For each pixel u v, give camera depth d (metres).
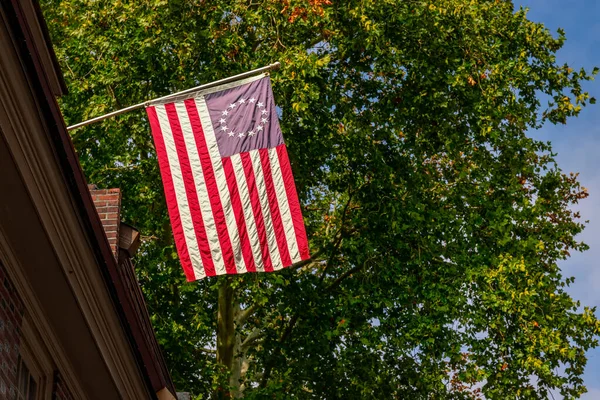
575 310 29.03
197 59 28.77
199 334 29.66
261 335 31.55
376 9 28.94
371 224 29.78
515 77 30.50
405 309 29.42
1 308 9.86
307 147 29.08
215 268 16.19
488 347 28.98
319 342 28.77
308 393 29.08
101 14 28.97
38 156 9.93
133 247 16.86
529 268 29.33
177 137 16.50
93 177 29.56
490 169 30.97
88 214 11.01
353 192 30.23
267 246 16.25
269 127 16.61
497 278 28.53
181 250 16.19
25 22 8.94
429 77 29.53
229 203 16.33
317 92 27.09
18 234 10.50
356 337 29.62
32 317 11.34
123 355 13.32
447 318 29.38
